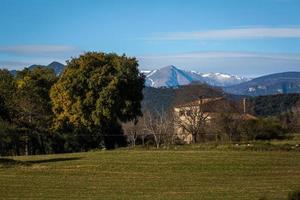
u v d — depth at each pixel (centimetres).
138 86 8938
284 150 6375
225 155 6059
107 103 8625
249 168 5256
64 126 9269
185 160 5775
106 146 9162
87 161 5909
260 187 4297
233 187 4325
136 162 5738
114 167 5478
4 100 8619
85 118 8819
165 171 5209
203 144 7406
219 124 8838
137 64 8925
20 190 4325
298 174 4959
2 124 8431
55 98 9088
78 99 8806
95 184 4578
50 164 5753
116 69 8812
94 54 8988
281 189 4184
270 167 5297
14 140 9162
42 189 4366
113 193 4134
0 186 4503
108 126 9038
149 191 4203
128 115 8894
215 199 3791
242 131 8700
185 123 9219
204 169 5253
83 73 8781
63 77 8969
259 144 6844
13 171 5300
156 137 8775
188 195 3984
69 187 4450
